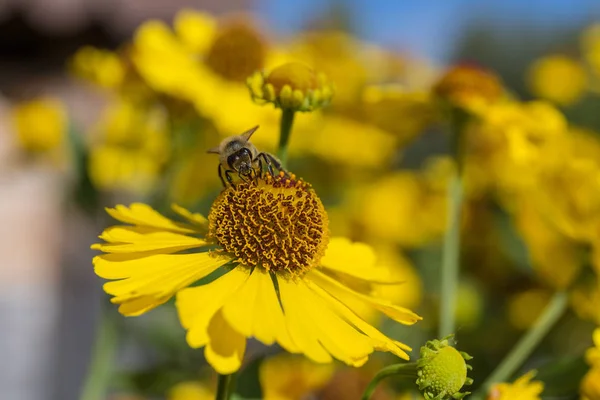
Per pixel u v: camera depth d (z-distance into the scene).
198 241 0.16
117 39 0.45
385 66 0.38
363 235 0.30
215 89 0.25
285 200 0.16
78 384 0.45
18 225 0.45
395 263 0.29
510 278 0.31
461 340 0.28
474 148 0.29
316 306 0.15
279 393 0.20
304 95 0.17
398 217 0.31
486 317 0.30
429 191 0.32
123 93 0.25
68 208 0.31
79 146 0.24
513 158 0.22
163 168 0.26
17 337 0.44
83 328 0.45
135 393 0.23
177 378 0.23
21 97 0.46
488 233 0.30
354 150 0.31
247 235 0.16
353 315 0.15
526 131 0.22
